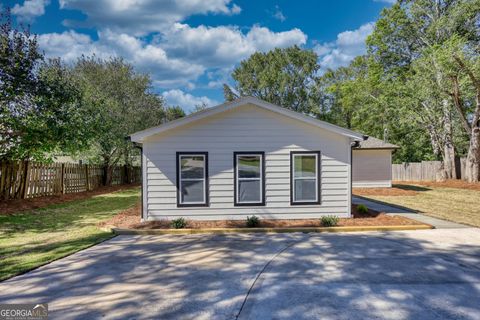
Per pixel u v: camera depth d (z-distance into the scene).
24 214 10.48
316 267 5.29
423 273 4.99
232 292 4.27
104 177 21.00
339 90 37.69
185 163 9.25
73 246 6.62
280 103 37.41
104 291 4.30
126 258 5.84
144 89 23.72
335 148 9.48
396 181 25.14
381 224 8.56
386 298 4.08
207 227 8.39
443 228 8.44
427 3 24.67
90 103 15.86
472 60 18.00
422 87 20.64
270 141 9.39
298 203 9.41
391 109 24.19
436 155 26.03
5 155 11.95
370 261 5.61
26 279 4.75
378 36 28.17
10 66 10.40
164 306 3.84
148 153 9.12
